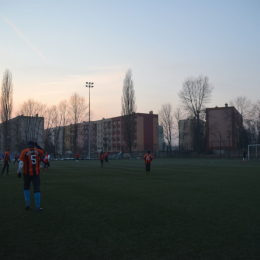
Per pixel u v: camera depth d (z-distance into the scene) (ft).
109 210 25.54
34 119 285.84
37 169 25.99
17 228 19.88
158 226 20.06
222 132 242.17
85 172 73.72
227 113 237.66
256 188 40.14
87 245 16.25
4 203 29.58
